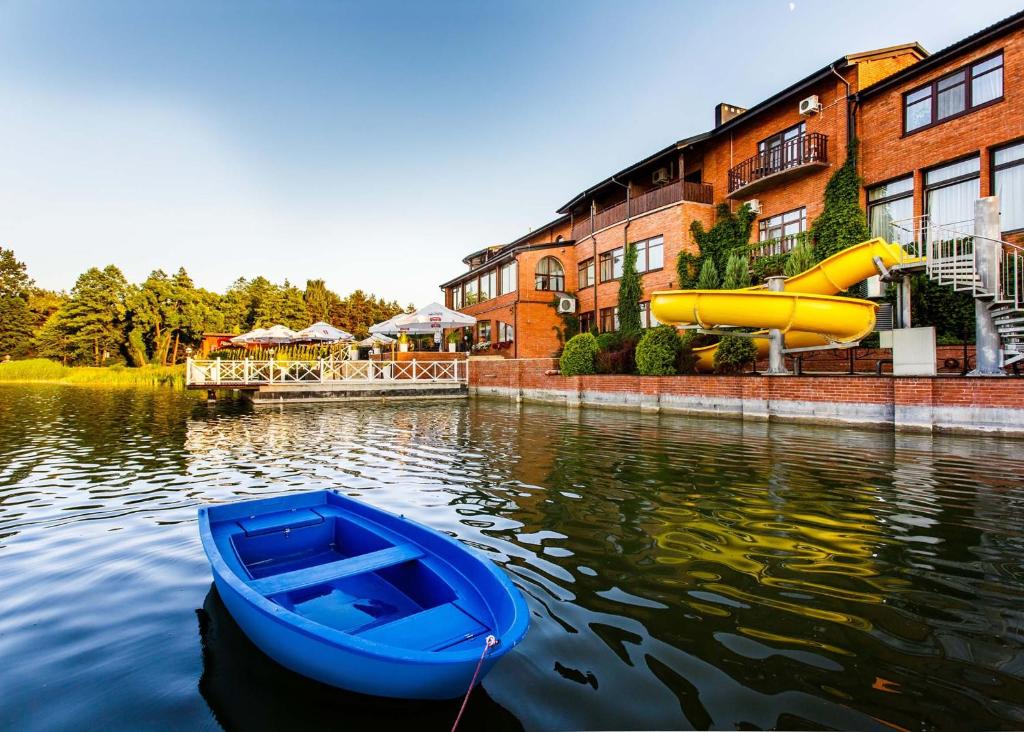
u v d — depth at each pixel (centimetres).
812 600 407
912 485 728
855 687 302
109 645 358
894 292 1574
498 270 3192
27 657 344
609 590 428
